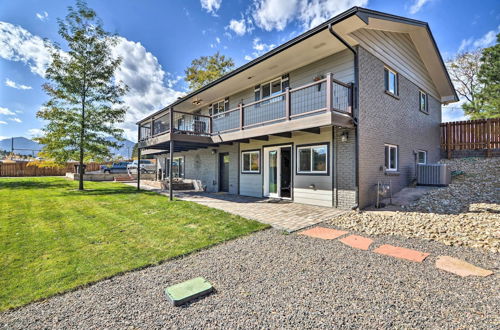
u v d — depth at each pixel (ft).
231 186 40.42
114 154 44.37
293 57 27.09
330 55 26.48
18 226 18.84
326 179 26.30
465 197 23.62
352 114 23.54
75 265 12.06
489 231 14.69
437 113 43.65
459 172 33.86
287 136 30.07
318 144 27.17
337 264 11.55
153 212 23.52
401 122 31.48
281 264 11.76
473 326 7.00
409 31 31.04
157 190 42.11
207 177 46.32
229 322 7.55
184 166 55.01
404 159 31.83
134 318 7.90
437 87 42.96
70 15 38.42
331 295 8.90
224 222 19.62
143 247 14.47
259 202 29.48
